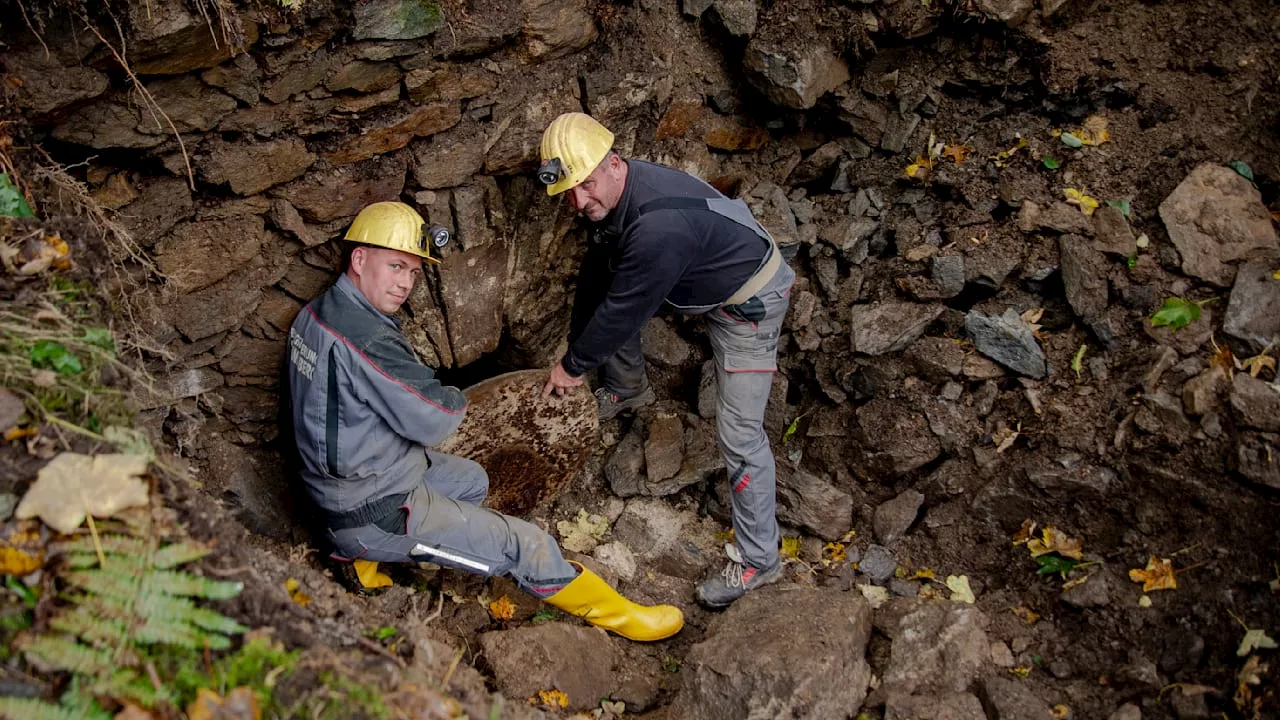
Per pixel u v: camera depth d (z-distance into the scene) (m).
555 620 3.53
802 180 4.33
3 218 2.37
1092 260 3.69
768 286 3.25
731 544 3.80
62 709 1.78
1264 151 3.64
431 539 3.15
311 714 1.96
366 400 2.95
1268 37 3.73
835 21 3.83
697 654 3.21
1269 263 3.46
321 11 2.71
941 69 4.04
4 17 2.33
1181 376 3.44
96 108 2.57
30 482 2.05
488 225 3.46
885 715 3.06
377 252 2.97
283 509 3.46
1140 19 3.88
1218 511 3.23
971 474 3.74
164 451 2.49
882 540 3.80
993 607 3.51
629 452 4.12
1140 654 3.18
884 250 4.13
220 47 2.60
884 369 3.92
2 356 2.18
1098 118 3.87
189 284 2.95
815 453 4.07
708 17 3.83
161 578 2.00
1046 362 3.71
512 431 3.62
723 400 3.46
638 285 3.06
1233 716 2.96
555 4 3.20
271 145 2.87
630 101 3.55
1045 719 2.97
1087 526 3.49
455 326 3.60
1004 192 3.90
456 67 3.11
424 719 2.09
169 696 1.86
